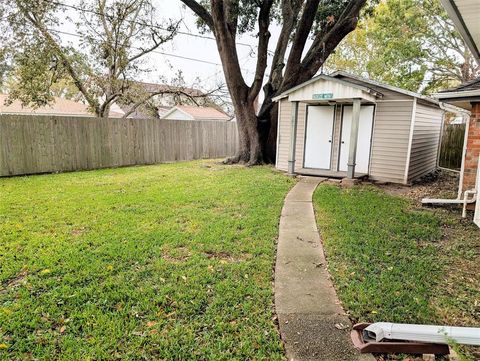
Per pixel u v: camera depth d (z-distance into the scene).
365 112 9.23
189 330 2.32
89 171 10.22
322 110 9.97
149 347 2.15
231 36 10.76
